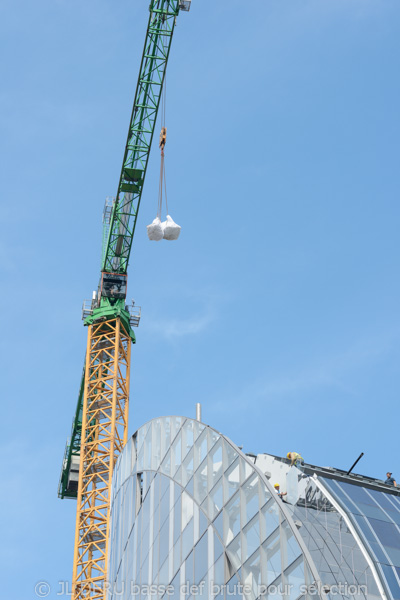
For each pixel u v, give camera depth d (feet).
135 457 251.19
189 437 213.87
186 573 195.72
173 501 212.23
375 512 191.62
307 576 154.92
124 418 474.90
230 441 192.85
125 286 504.43
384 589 172.04
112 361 487.61
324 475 206.49
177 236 271.08
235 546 177.88
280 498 176.86
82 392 509.35
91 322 500.33
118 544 252.42
